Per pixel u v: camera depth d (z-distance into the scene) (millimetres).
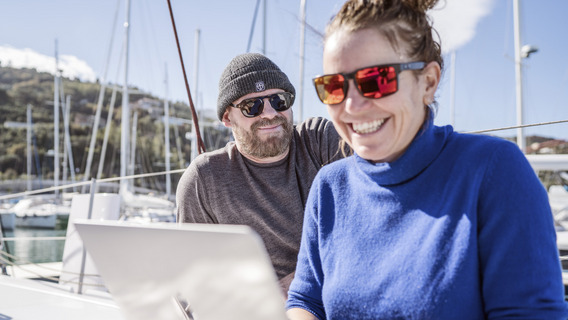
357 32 713
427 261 654
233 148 1468
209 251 555
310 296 891
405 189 723
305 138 1474
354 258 761
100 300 1361
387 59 702
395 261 695
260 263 524
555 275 605
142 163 25406
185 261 591
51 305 1309
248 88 1349
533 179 641
